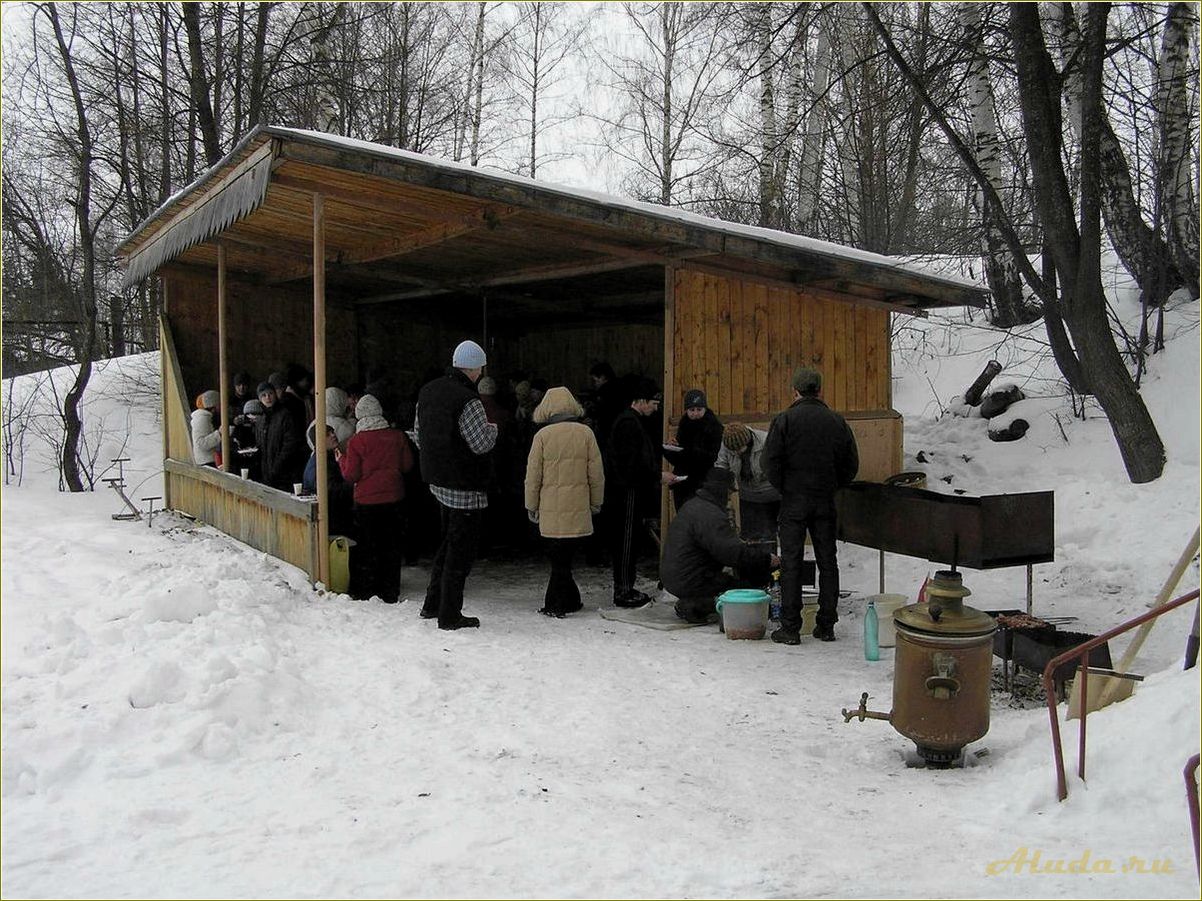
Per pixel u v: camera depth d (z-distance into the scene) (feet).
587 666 18.38
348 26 55.67
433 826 11.10
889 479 29.66
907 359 43.16
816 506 20.54
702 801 12.16
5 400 48.24
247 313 36.83
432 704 15.69
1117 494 26.84
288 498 23.68
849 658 19.47
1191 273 35.40
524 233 24.07
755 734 14.97
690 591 21.81
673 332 26.09
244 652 16.25
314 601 21.42
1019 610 21.90
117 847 10.39
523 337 44.70
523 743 14.14
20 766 12.40
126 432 45.96
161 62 51.96
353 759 13.28
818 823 11.51
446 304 39.96
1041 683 17.17
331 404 26.73
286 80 52.95
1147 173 35.91
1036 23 27.63
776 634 20.65
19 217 55.57
